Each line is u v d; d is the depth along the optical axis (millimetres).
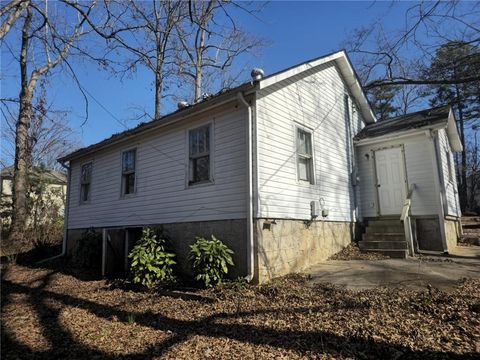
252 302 5781
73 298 7000
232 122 7801
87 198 12625
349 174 11109
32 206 18234
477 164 30953
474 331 3924
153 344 4371
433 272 6805
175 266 8445
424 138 10453
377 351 3701
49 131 24078
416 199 10352
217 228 7742
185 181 8688
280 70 8047
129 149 10727
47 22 8953
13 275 10000
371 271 7215
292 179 8305
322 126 10031
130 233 10000
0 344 4578
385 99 27688
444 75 9773
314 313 4984
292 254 7824
